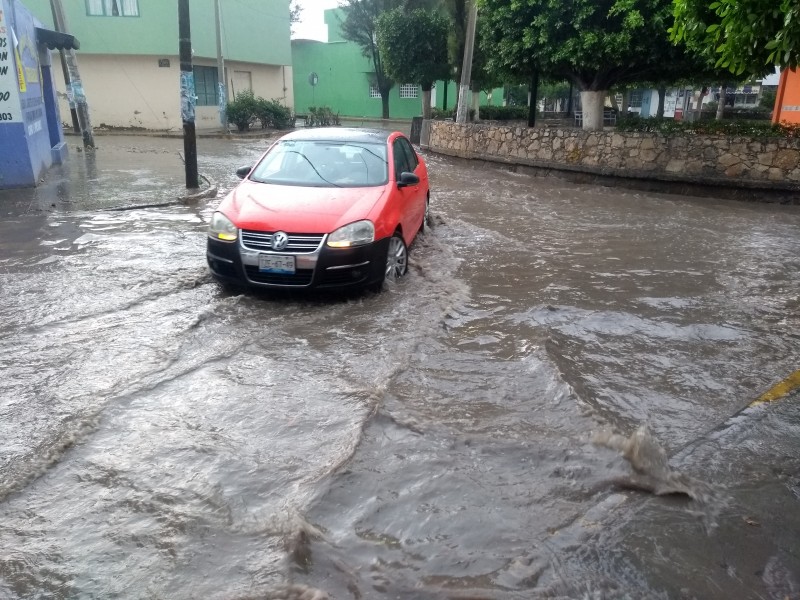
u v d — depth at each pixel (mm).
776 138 13445
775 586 2760
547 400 4367
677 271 7863
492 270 7711
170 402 4273
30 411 4121
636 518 3182
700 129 14852
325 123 34562
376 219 6473
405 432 3939
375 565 2822
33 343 5176
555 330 5711
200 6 30062
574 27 15188
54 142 17500
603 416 4188
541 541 2996
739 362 5164
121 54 29047
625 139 15211
